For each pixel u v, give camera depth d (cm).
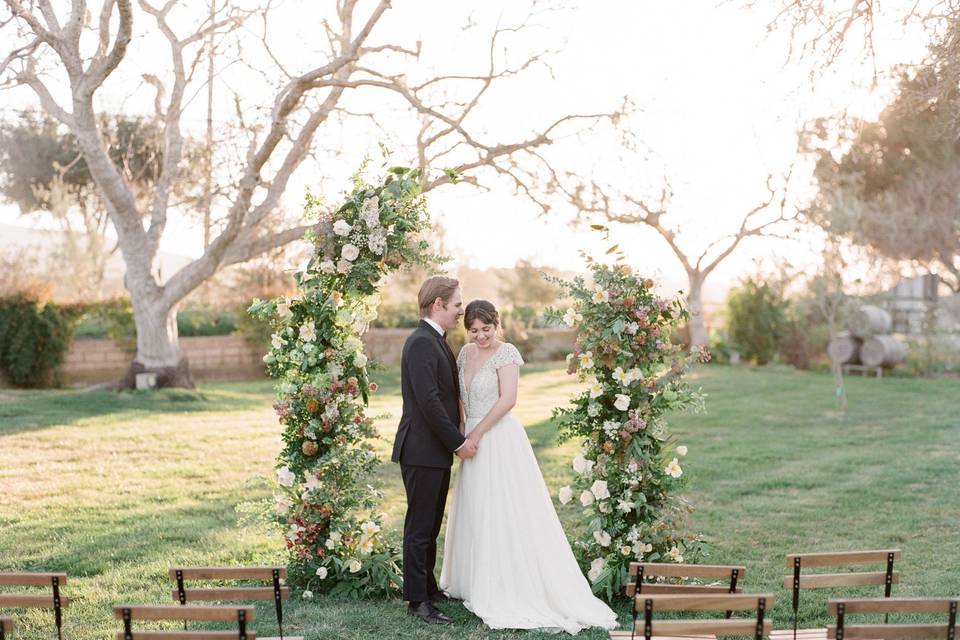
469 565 485
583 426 528
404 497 819
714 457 1023
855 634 319
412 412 476
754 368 2297
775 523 717
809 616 486
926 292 2581
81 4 1292
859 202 1653
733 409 1477
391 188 510
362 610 480
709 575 395
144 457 985
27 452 997
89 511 728
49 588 522
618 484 518
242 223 1400
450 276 513
